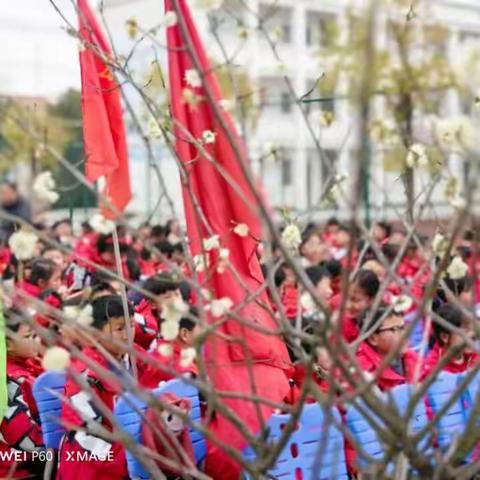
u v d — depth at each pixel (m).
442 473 1.97
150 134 3.11
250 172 2.07
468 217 2.03
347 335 4.34
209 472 3.72
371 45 1.68
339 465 3.74
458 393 2.02
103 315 4.05
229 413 2.09
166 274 5.34
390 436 1.98
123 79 3.99
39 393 4.03
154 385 4.11
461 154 2.26
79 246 7.28
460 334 2.34
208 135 3.38
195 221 3.30
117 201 4.54
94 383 3.64
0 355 3.87
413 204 3.05
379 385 4.16
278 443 2.05
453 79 2.38
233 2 3.06
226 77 3.53
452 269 2.60
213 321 2.64
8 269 6.52
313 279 5.58
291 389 3.76
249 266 3.70
